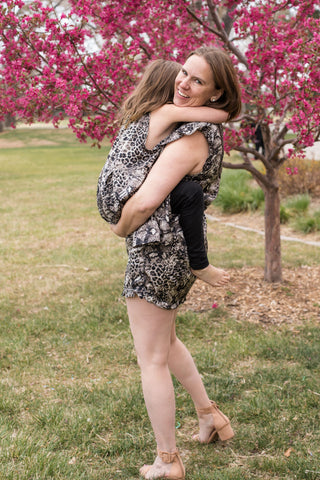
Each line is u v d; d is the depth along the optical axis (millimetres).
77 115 4547
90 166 21031
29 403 3311
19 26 4438
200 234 2227
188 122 2176
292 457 2629
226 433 2746
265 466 2562
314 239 8500
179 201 2180
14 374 3793
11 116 5000
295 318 4859
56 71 4547
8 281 6285
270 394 3309
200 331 4594
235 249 7688
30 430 2943
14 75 4621
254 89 4879
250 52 4734
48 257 7391
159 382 2385
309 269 6480
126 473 2562
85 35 4648
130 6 4742
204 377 3611
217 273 2297
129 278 2338
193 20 5289
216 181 2336
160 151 2215
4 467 2516
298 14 4809
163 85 2258
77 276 6449
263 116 4934
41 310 5234
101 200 2312
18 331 4645
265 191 5762
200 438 2820
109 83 4633
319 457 2627
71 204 12125
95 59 4516
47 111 4750
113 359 4051
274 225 5797
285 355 3984
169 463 2463
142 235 2201
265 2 4852
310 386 3398
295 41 4047
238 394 3367
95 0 4527
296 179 11227
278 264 5883
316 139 4309
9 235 8953
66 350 4258
